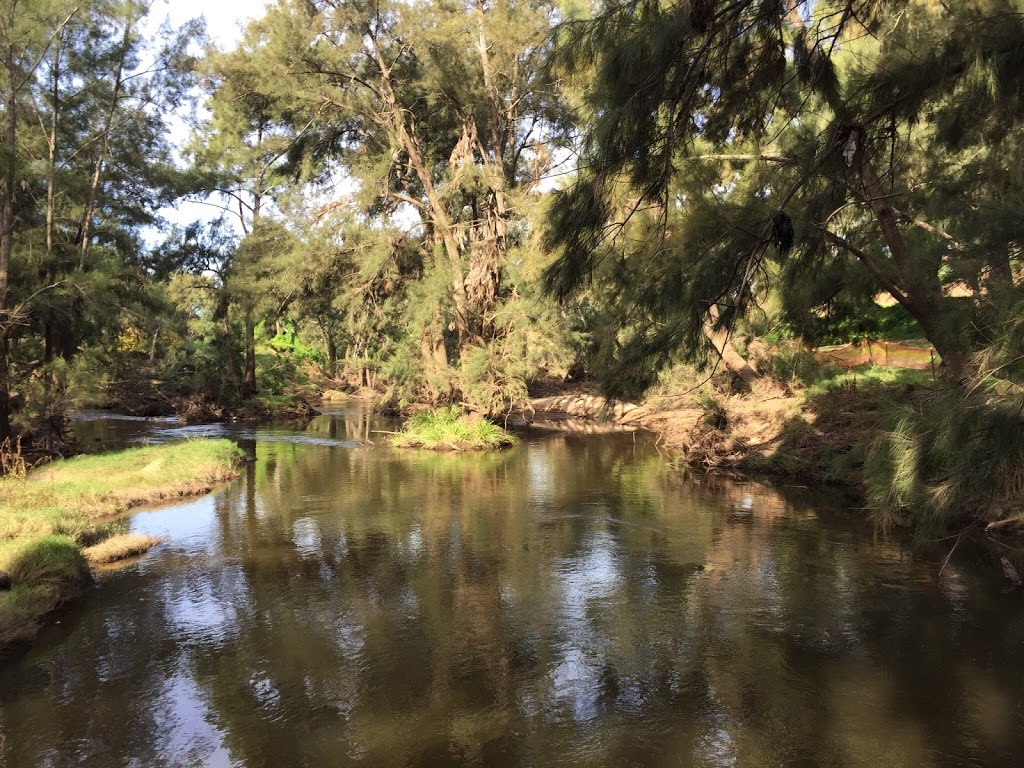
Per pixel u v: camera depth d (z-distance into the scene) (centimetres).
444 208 2458
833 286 760
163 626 729
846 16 441
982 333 488
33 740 517
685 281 450
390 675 619
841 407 1576
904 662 622
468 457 1950
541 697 578
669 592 818
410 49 2255
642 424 2631
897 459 448
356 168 2305
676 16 360
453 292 2189
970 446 382
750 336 1474
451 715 550
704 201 565
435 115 2506
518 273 2022
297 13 2180
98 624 736
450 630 716
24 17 1653
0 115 1881
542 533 1093
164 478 1413
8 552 813
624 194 436
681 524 1137
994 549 922
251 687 599
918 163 708
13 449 1689
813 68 456
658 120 402
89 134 2344
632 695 579
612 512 1233
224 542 1048
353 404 3897
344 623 735
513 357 2197
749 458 1630
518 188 2186
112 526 1114
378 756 495
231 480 1570
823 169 458
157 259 3119
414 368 2378
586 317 2062
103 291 1858
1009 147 616
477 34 2253
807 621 720
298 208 2272
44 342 2116
